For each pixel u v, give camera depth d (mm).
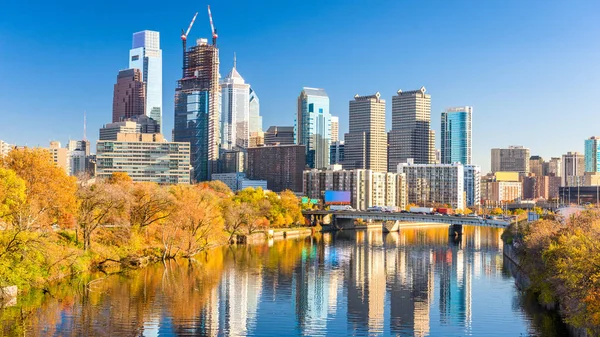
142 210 199375
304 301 148000
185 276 172750
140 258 184750
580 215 196875
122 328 117875
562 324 123188
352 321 130625
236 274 182500
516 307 143625
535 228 181125
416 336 119938
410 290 165500
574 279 102438
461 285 173375
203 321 125688
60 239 170000
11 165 167125
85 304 134125
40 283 145875
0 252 136875
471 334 121000
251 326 124125
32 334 111625
